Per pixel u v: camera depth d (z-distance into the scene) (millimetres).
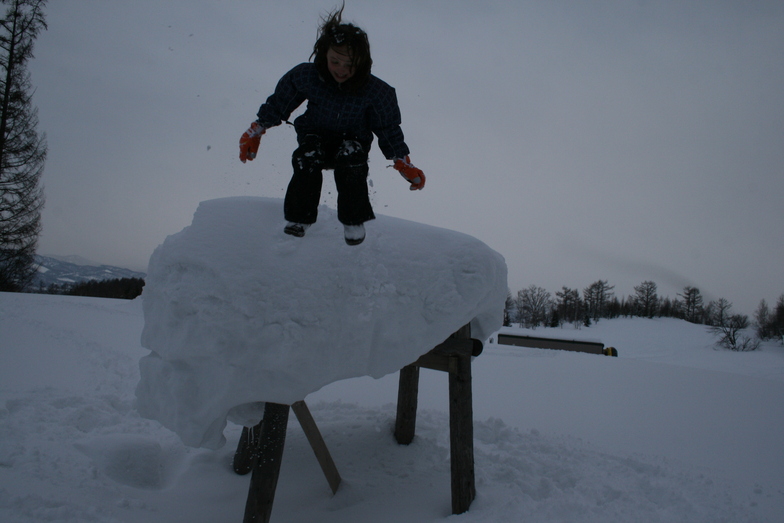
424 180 2365
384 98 2209
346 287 2283
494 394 6164
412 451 3850
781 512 3125
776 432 5051
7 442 3340
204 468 3441
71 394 4820
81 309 11250
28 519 2312
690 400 6168
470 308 2543
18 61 25328
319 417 4707
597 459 3955
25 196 26391
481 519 2748
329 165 2336
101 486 2891
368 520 2834
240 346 2105
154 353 2471
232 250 2219
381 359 2355
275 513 2930
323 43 2029
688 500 3213
